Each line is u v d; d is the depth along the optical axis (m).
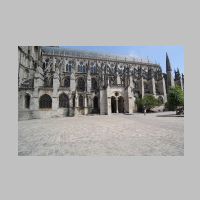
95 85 66.62
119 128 19.30
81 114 53.84
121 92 56.84
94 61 74.19
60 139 13.75
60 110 50.44
